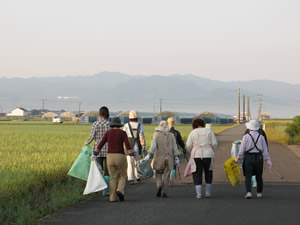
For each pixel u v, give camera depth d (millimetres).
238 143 35719
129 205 26297
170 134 29812
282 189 32562
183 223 21156
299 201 27266
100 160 30125
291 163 52188
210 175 29172
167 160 29328
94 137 30328
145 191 32125
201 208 25031
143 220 21953
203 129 29406
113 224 21156
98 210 24812
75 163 29562
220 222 21312
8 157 44094
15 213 22594
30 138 90938
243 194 30297
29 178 28562
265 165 49656
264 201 27297
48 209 24719
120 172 28328
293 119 101250
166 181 29359
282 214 23188
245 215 22969
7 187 25500
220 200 27781
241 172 44281
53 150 54375
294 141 91438
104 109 30781
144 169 30781
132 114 36781
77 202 27547
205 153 28797
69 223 21500
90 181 28438
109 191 30453
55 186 29484
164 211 24250
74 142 74312
